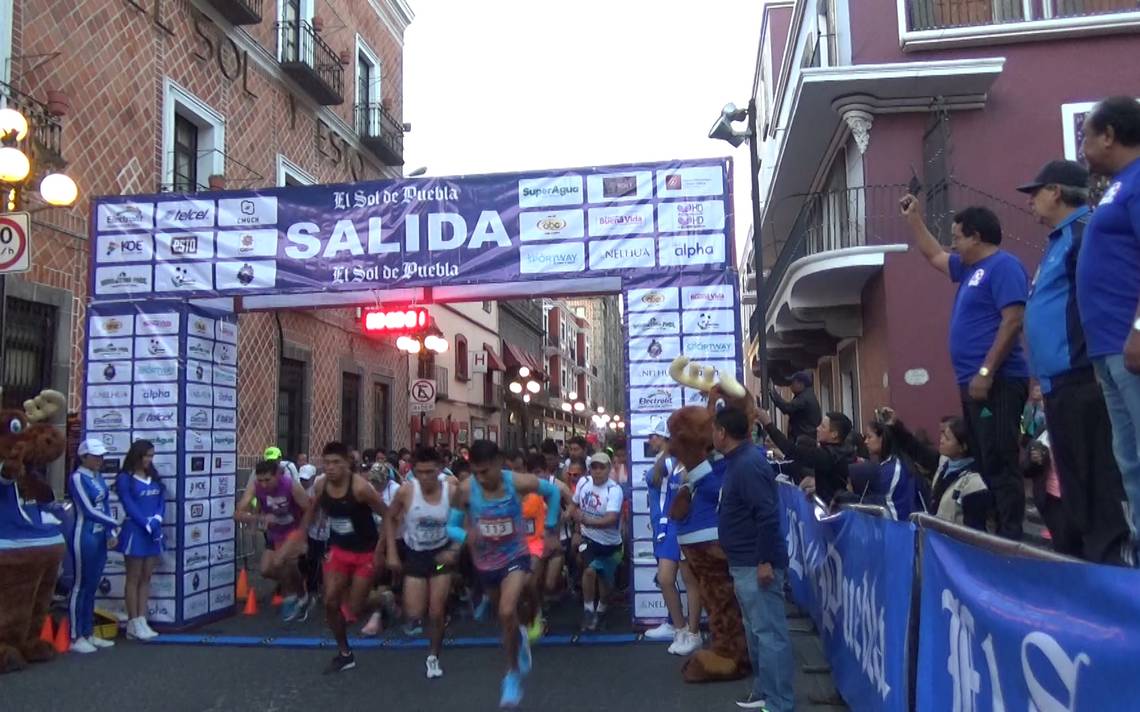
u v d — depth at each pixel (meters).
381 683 6.89
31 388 10.20
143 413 9.38
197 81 13.80
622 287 9.02
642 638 8.18
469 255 9.20
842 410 18.25
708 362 8.80
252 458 14.75
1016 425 4.45
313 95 17.67
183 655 7.99
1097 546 3.66
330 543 7.43
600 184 9.12
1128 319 3.20
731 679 6.63
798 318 15.45
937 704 3.61
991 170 13.20
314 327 17.48
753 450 5.42
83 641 8.19
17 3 9.97
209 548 9.66
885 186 13.20
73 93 10.93
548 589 8.42
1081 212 3.87
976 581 3.24
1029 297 4.03
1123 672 2.24
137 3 12.33
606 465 8.81
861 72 12.95
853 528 5.48
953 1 13.62
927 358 12.66
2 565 7.40
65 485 10.40
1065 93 13.23
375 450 13.03
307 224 9.45
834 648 6.15
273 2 16.38
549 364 50.66
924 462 7.07
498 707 6.18
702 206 8.98
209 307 9.89
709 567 6.69
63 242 10.66
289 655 7.92
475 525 6.47
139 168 12.23
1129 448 3.35
